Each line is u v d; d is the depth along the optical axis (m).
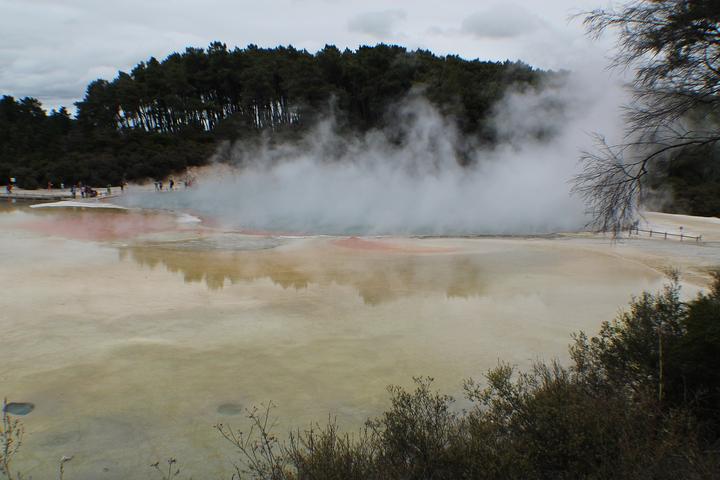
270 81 58.25
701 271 14.59
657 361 4.70
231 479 4.65
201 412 6.04
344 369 7.40
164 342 8.46
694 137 5.37
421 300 11.43
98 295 11.27
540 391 4.39
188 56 67.88
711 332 4.34
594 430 3.58
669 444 3.31
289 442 5.27
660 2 5.08
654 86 5.37
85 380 6.91
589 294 11.98
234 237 21.00
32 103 71.69
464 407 6.02
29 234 19.77
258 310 10.48
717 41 4.86
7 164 46.88
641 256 17.16
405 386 6.77
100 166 49.12
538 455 3.60
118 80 65.62
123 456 5.07
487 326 9.53
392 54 53.88
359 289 12.41
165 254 16.70
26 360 7.57
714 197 29.89
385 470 3.57
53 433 5.52
